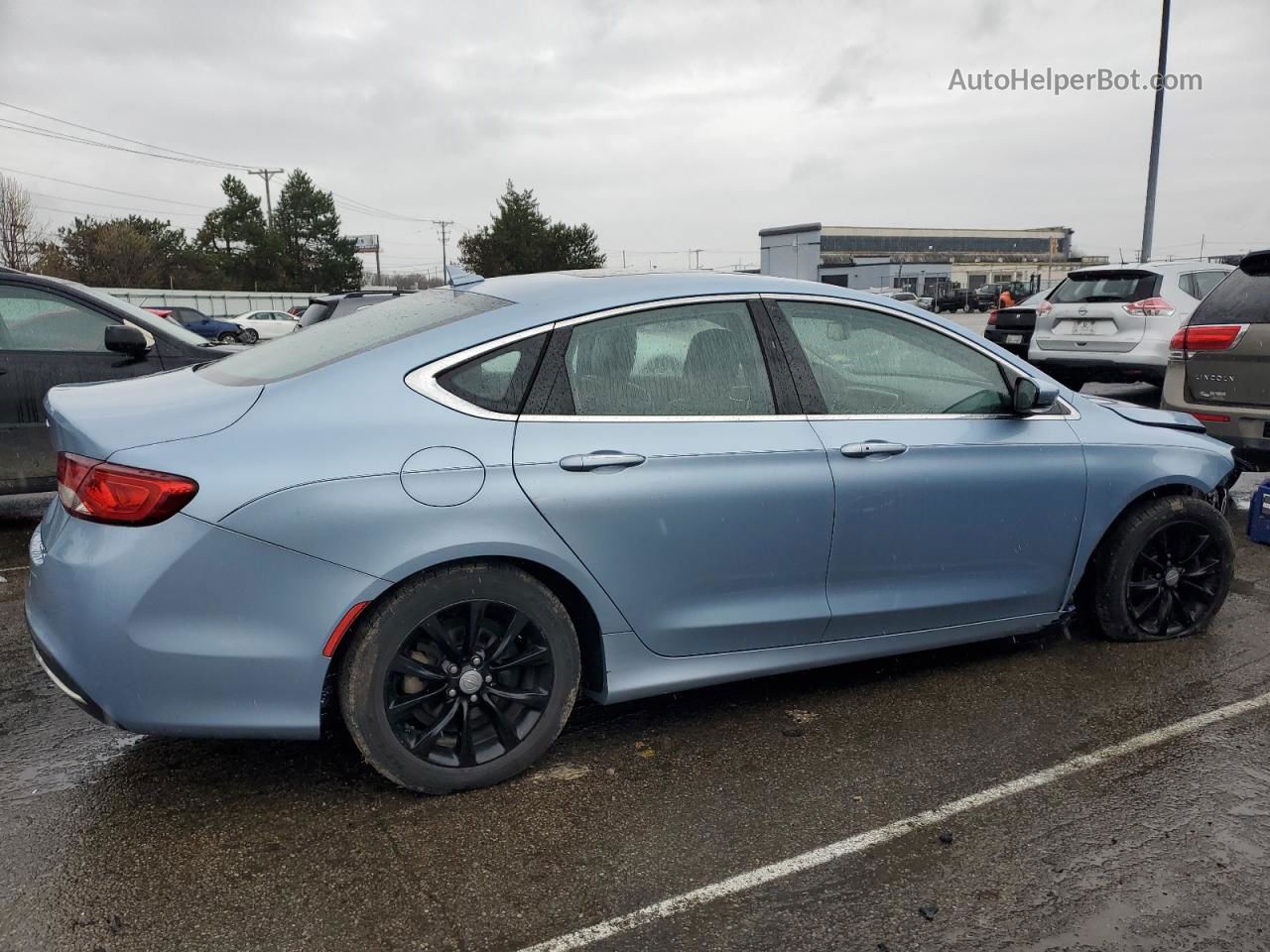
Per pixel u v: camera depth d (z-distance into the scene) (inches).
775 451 122.2
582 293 118.9
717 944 87.9
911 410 135.0
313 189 2787.9
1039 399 139.4
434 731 109.7
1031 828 107.0
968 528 137.3
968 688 144.3
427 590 105.6
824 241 3690.9
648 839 104.7
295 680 101.9
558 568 110.7
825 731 130.7
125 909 92.2
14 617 173.3
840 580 129.8
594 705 138.8
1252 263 233.9
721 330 124.0
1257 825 107.4
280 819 108.2
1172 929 90.3
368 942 88.0
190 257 2694.4
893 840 104.7
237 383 112.5
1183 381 242.8
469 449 106.7
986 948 87.7
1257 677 147.8
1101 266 410.6
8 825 106.7
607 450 112.7
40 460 229.8
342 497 100.7
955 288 2325.3
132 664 97.8
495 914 92.0
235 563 98.3
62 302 232.4
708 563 119.8
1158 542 158.4
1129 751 124.7
